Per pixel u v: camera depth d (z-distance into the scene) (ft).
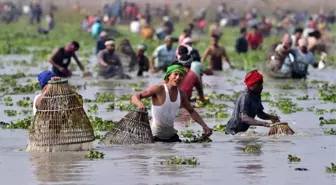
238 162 90.79
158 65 219.61
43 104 99.09
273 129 111.65
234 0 602.44
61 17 586.04
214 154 96.27
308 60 205.46
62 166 88.84
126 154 96.37
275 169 86.74
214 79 205.87
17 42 400.88
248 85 113.09
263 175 83.61
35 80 200.75
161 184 79.41
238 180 81.20
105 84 190.29
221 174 84.07
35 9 590.14
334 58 282.97
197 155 95.61
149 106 143.13
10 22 612.70
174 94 106.11
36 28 552.00
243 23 552.00
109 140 104.32
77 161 91.76
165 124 106.11
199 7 613.93
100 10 625.41
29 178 82.84
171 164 89.56
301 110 140.46
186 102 106.83
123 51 215.31
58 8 646.74
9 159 93.50
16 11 621.31
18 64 259.39
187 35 218.59
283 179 81.66
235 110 113.60
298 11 529.86
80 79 202.90
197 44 391.86
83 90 176.14
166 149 100.17
